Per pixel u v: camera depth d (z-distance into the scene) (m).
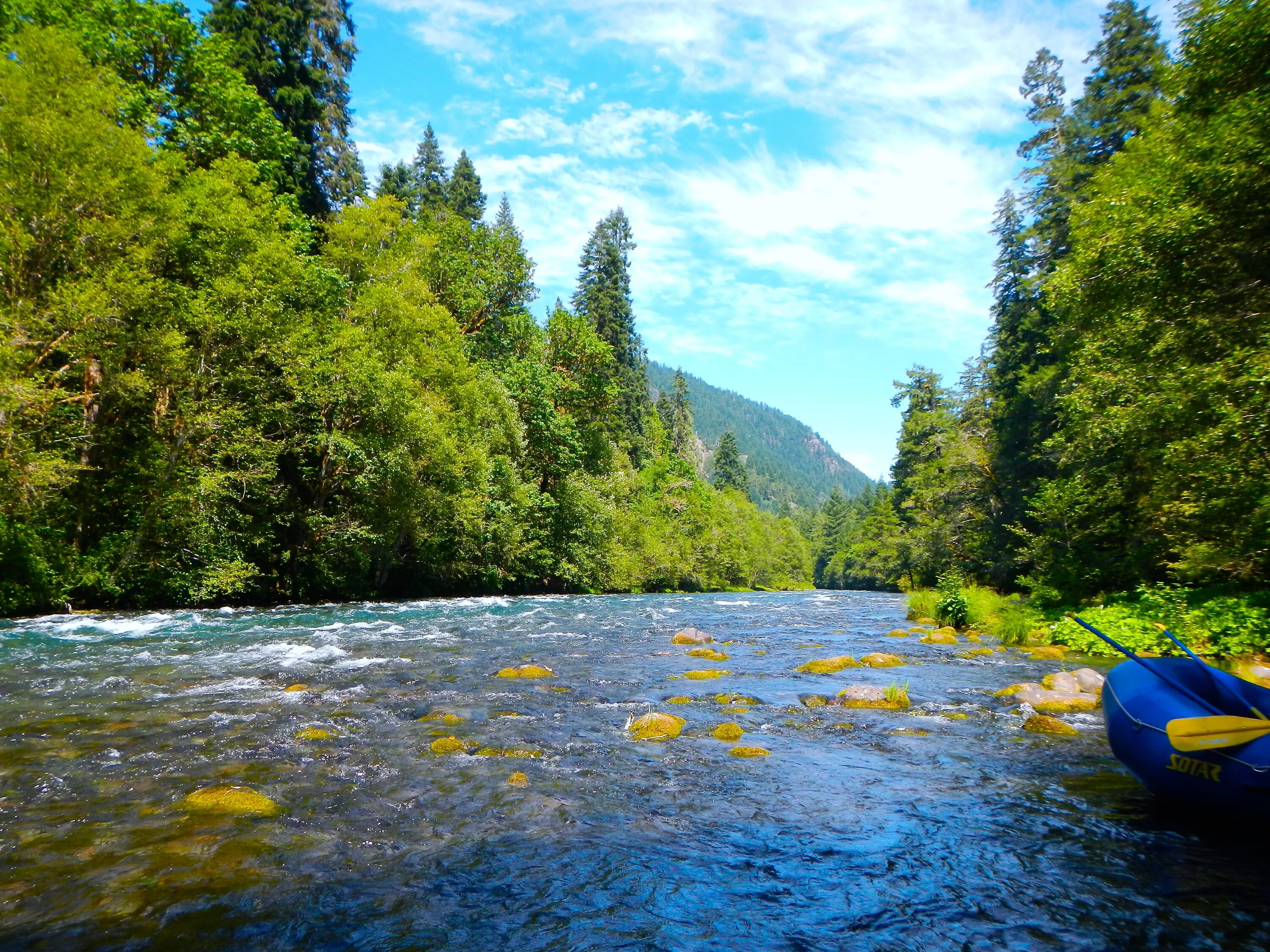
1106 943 3.27
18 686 8.48
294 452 22.52
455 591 30.48
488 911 3.45
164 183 17.00
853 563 89.94
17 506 14.34
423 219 37.75
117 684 8.64
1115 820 4.79
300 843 4.15
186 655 10.97
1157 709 4.95
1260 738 4.38
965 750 6.50
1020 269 31.52
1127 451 14.91
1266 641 10.95
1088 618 14.54
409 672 9.95
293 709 7.47
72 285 14.81
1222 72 11.52
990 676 10.52
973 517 32.28
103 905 3.34
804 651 13.26
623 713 7.75
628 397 64.19
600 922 3.37
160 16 21.30
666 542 51.91
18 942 2.99
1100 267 12.70
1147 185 12.64
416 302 27.39
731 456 104.06
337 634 14.04
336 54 32.91
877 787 5.41
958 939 3.29
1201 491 12.23
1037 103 27.88
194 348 18.73
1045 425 25.69
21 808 4.54
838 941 3.26
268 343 19.70
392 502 23.48
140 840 4.09
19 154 14.71
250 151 23.91
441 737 6.39
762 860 4.10
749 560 74.94
